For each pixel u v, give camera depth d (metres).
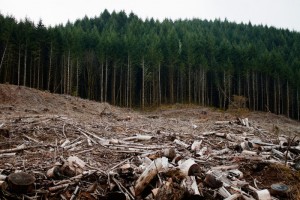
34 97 26.02
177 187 5.57
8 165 6.96
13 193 5.18
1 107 20.36
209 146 11.08
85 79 52.59
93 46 55.91
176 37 65.31
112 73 54.72
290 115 60.78
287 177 7.62
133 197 5.52
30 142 9.49
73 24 90.75
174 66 56.06
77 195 5.47
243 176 7.73
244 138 12.91
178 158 7.75
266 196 6.22
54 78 49.94
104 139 10.66
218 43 74.81
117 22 93.38
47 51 49.50
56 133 10.85
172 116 33.94
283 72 57.94
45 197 5.32
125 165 6.88
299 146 11.34
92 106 28.41
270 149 10.80
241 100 41.91
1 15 48.22
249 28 107.00
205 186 6.19
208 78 59.78
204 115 32.94
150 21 95.56
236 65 57.66
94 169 6.73
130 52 51.12
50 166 6.77
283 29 108.19
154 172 5.79
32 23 47.25
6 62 43.56
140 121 18.89
